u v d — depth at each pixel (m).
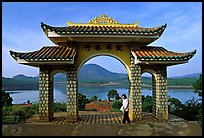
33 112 14.30
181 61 10.46
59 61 9.99
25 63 10.09
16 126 7.33
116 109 18.94
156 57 10.17
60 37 10.23
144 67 11.28
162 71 11.29
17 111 13.04
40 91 10.91
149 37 10.40
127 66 11.47
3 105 15.93
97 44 11.43
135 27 11.67
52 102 11.75
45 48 11.37
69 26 11.48
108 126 7.29
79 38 10.52
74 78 10.90
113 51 11.48
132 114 10.94
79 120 11.63
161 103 11.16
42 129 6.97
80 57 11.35
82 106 18.86
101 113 14.25
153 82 12.16
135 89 11.00
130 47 11.35
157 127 7.23
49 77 10.98
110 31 10.02
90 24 11.56
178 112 13.40
